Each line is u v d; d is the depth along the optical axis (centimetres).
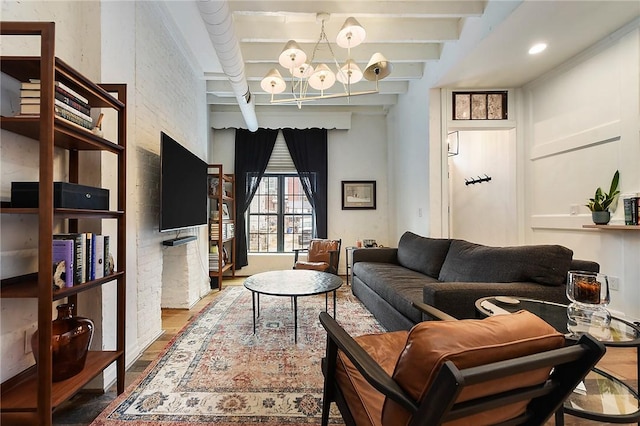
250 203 504
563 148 303
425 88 369
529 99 348
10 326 137
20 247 142
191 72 349
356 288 362
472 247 253
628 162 243
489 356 70
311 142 504
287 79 371
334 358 120
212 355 208
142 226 232
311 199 504
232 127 494
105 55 185
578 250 289
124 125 170
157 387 170
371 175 518
